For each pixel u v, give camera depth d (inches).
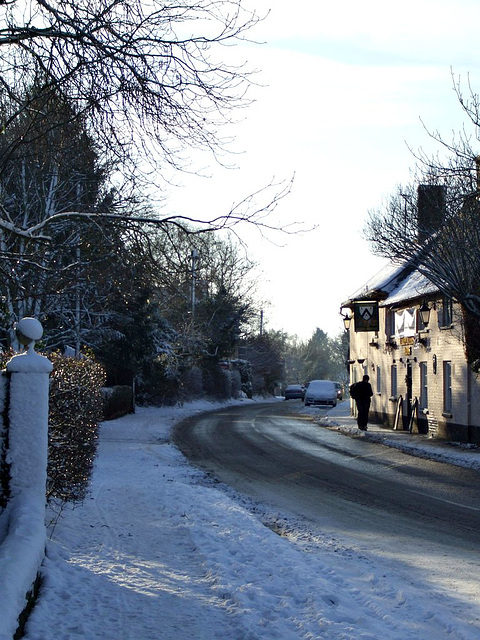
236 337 2532.0
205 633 229.3
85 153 363.6
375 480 681.0
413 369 1252.5
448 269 872.9
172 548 356.2
